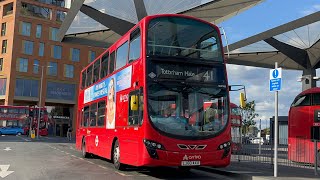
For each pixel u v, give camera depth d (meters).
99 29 29.39
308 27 27.94
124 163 12.45
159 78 11.10
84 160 17.95
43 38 76.44
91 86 18.31
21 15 74.56
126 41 13.20
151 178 11.98
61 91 77.12
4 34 75.62
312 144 17.61
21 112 62.06
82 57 80.06
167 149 10.61
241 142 19.30
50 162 16.61
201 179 12.21
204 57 11.75
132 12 26.55
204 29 12.07
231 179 12.47
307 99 18.89
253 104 48.69
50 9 78.06
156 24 11.62
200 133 10.95
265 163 16.39
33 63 74.69
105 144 14.97
